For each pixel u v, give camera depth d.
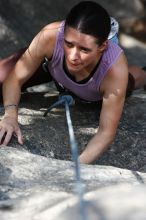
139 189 1.93
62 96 3.47
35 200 2.22
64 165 2.75
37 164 2.73
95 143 3.16
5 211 2.13
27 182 2.53
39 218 2.02
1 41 5.26
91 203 1.81
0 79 3.62
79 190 1.87
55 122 3.60
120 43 7.11
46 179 2.56
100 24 2.92
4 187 2.46
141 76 4.08
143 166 3.43
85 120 3.72
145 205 1.78
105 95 3.25
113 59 3.19
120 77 3.20
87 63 3.04
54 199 2.21
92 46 2.94
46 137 3.40
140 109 3.99
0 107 3.62
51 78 3.74
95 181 2.53
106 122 3.21
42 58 3.37
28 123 3.54
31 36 5.71
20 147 3.13
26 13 6.13
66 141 3.43
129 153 3.50
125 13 7.86
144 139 3.62
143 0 8.06
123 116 3.89
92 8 2.93
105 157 3.45
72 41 2.94
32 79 3.69
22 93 4.07
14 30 5.52
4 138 3.12
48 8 6.49
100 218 1.72
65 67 3.28
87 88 3.33
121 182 2.54
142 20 7.86
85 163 3.11
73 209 1.82
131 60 6.51
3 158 2.75
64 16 6.57
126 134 3.65
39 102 3.92
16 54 3.71
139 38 7.75
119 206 1.78
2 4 5.95
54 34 3.23
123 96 3.23
